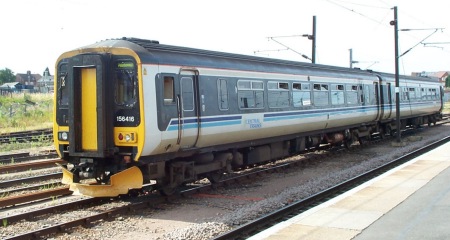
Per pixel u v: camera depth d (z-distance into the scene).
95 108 10.05
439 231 7.07
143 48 10.22
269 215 9.03
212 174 12.65
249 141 13.80
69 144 10.20
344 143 21.09
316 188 12.27
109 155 10.03
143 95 9.83
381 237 6.83
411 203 8.91
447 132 30.20
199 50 12.02
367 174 13.96
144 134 9.80
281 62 15.66
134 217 9.59
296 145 16.75
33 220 9.14
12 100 43.81
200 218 9.59
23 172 14.41
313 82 17.03
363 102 21.36
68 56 10.59
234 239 7.93
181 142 10.89
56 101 10.73
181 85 10.86
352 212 8.28
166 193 11.14
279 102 14.83
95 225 8.92
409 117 28.80
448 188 10.24
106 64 9.98
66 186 12.34
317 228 7.32
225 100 12.33
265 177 14.44
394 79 25.58
